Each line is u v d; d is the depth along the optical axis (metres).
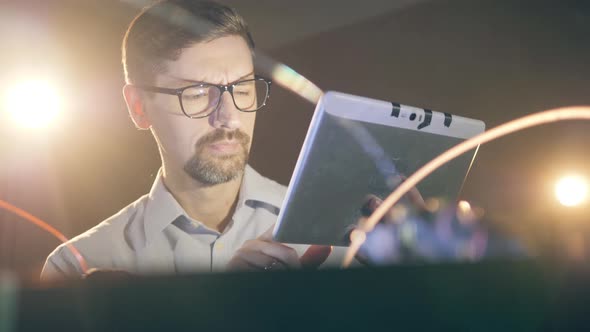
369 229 1.27
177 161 1.67
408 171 1.26
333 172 1.18
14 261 4.18
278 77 4.43
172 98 1.61
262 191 1.79
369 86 3.92
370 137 1.17
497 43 3.23
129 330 0.48
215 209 1.76
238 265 1.20
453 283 0.54
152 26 1.64
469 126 1.28
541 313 0.56
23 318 0.46
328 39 4.20
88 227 4.26
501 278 0.56
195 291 0.49
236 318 0.49
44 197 4.25
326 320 0.51
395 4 3.73
